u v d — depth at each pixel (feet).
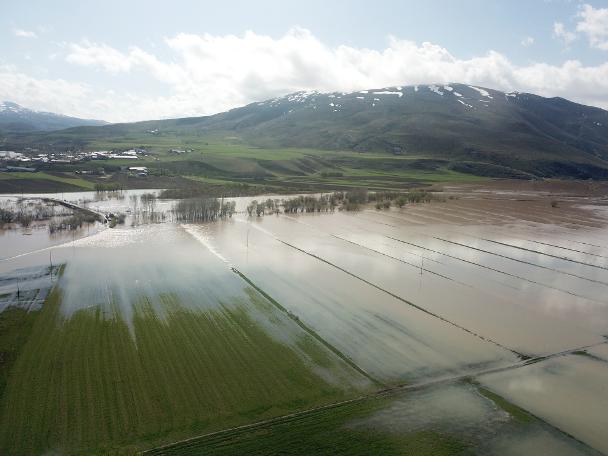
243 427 148.05
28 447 136.26
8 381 169.99
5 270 302.66
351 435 144.66
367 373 183.21
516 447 141.49
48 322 221.46
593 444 144.46
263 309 245.04
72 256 337.93
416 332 223.30
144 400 161.27
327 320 233.96
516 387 176.45
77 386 168.45
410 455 136.46
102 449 136.56
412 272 322.34
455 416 156.25
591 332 230.89
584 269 345.10
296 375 180.04
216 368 183.73
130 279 287.48
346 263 339.16
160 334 211.82
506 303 268.21
